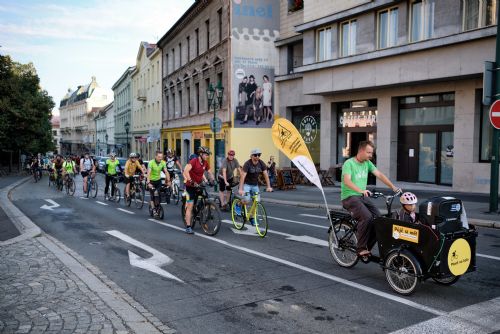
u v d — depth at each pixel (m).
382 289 5.84
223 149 27.97
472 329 4.51
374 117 19.80
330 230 7.22
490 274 6.43
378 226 6.02
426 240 5.39
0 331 4.33
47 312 4.84
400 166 18.94
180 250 8.30
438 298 5.46
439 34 15.44
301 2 24.80
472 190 15.66
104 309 4.94
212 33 29.98
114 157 17.62
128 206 15.59
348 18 19.47
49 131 56.16
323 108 22.50
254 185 9.92
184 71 37.31
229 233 10.01
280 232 10.05
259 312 5.07
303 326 4.65
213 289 5.92
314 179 7.59
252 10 26.67
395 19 17.56
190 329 4.60
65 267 6.72
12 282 5.94
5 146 43.28
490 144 15.38
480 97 15.54
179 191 16.38
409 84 17.25
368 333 4.45
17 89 42.31
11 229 10.39
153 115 50.44
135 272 6.78
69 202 17.22
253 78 26.77
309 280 6.27
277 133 8.38
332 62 19.62
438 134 17.31
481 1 14.26
